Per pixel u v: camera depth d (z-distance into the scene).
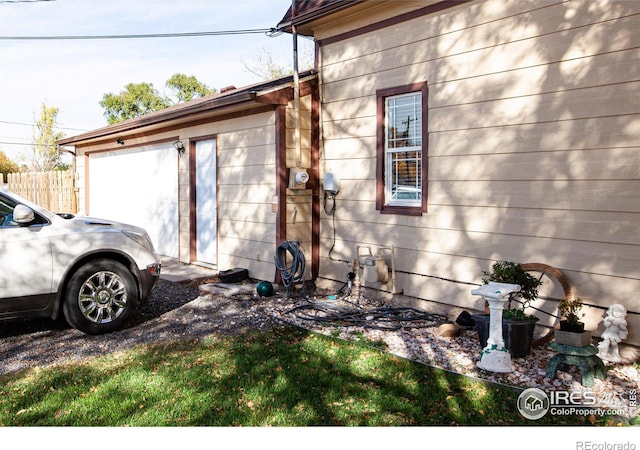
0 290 5.25
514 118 5.55
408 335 5.64
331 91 7.90
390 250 7.02
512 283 5.07
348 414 3.75
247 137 8.60
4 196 5.52
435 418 3.70
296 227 8.00
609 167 4.81
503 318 4.89
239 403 3.93
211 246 9.77
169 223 11.06
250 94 7.42
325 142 8.05
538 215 5.38
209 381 4.35
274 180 8.01
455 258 6.23
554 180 5.23
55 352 5.19
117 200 13.24
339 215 7.84
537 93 5.34
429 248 6.53
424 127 6.50
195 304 7.20
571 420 3.66
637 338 4.68
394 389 4.18
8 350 5.28
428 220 6.53
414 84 6.63
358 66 7.43
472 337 5.52
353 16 7.38
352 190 7.61
